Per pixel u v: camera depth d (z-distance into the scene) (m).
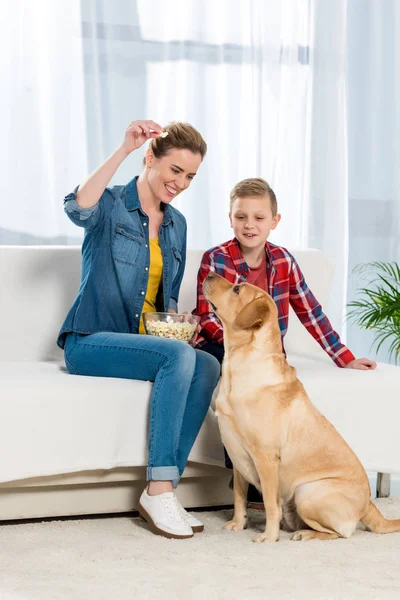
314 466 2.28
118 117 4.02
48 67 3.89
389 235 4.61
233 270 2.75
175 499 2.29
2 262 2.90
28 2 3.83
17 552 2.09
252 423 2.25
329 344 2.90
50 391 2.30
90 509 2.46
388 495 2.93
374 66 4.54
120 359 2.43
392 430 2.71
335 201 4.45
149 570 1.97
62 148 3.91
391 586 1.90
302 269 3.27
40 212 3.91
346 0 4.43
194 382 2.39
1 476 2.25
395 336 4.60
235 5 4.20
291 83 4.34
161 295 2.64
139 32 4.04
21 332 2.91
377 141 4.57
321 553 2.13
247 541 2.23
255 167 4.28
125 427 2.36
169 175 2.51
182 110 4.14
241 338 2.29
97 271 2.52
